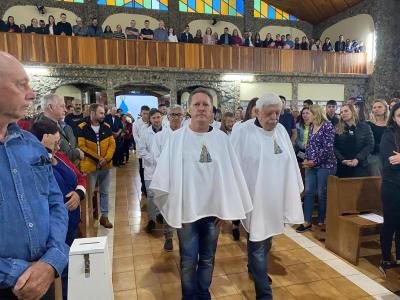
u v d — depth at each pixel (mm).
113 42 9562
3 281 1010
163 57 9984
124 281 2719
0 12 11266
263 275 2256
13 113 1063
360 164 3549
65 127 3135
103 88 9727
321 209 3801
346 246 3055
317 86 11672
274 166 2316
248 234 2307
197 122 2072
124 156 9773
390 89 11852
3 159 1075
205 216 2082
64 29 9391
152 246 3455
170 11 12938
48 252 1108
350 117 3619
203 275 2137
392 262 2764
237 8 13875
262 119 2297
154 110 3959
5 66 1028
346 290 2533
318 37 14734
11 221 1052
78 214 2186
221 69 10492
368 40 12016
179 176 2014
